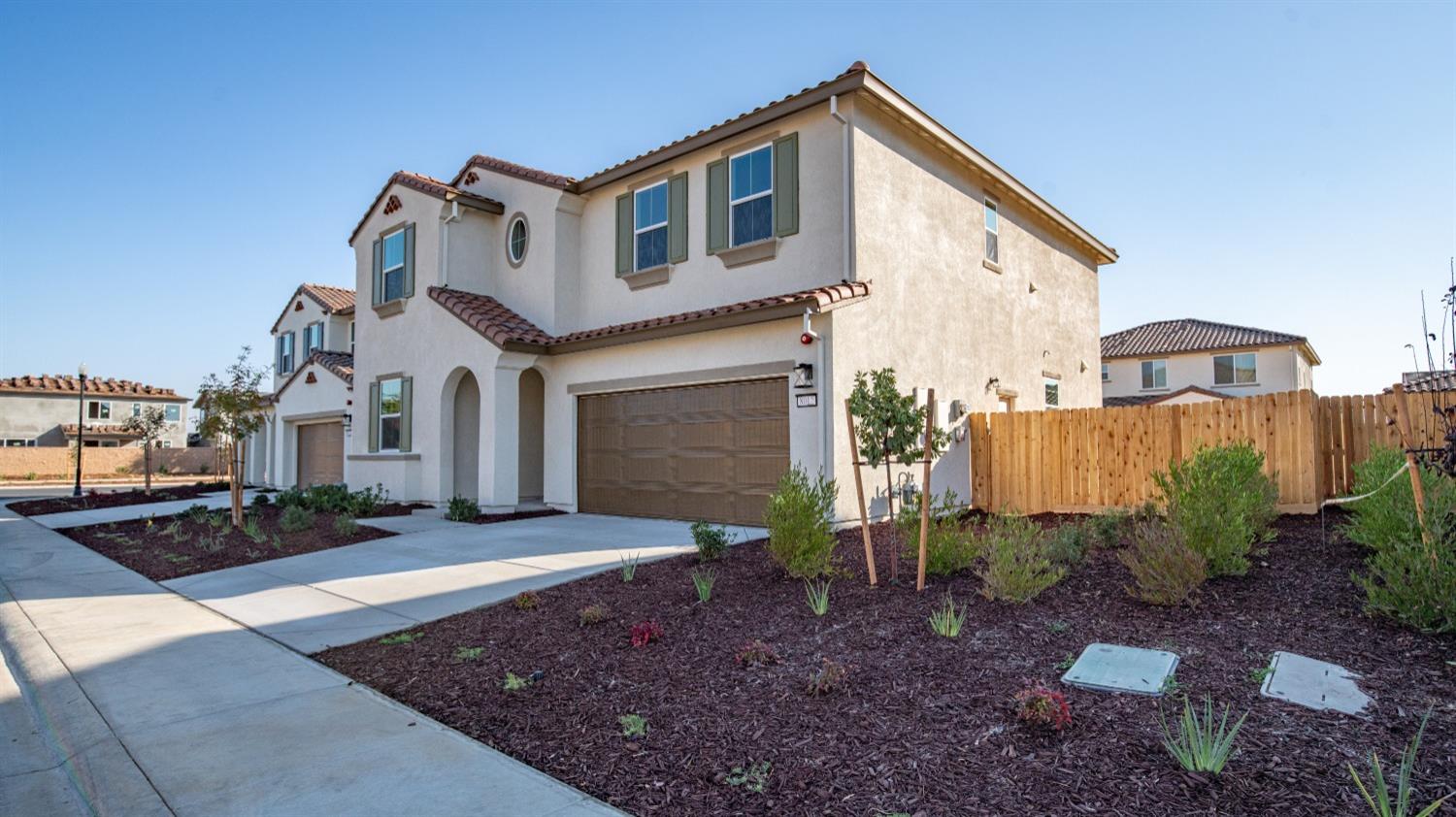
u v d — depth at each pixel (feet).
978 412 45.55
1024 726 13.34
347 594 27.07
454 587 27.07
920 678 15.83
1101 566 24.00
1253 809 10.45
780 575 25.45
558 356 49.80
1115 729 13.05
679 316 40.52
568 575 27.71
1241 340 108.37
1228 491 22.58
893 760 12.42
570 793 12.06
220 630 23.11
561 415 49.29
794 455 36.70
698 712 14.89
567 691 16.46
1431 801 10.52
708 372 40.50
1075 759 12.09
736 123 41.34
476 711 15.66
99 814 12.04
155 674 18.75
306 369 77.56
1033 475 41.57
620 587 25.39
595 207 50.70
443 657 19.34
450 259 53.83
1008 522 27.43
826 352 35.70
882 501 38.29
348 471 62.39
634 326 42.47
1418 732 12.51
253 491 78.84
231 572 32.81
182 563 35.68
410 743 14.21
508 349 47.42
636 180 47.78
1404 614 17.02
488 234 55.98
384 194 59.93
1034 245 56.85
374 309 59.82
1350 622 17.76
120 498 73.15
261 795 12.30
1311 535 27.17
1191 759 11.58
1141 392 114.11
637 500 44.78
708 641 19.17
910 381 40.91
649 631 19.38
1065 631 18.19
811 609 21.31
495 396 47.85
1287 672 15.03
